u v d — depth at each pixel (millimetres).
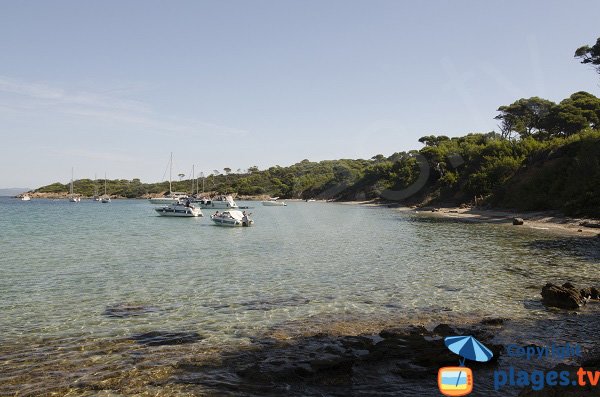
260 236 42500
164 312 14922
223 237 41375
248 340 11984
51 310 15172
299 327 13188
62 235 42719
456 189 96562
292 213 94188
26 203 165500
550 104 104875
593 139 58062
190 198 133875
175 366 10125
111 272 22312
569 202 50156
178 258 27281
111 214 86625
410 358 10156
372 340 11734
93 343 11836
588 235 37625
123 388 8992
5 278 20719
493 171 82000
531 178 65250
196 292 17875
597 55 63531
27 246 33469
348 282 19766
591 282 19250
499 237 37750
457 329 12453
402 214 81625
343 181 185000
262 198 197625
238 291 18062
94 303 16125
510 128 111562
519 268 22812
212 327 13250
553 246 31266
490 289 18062
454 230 45625
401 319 13984
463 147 110500
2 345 11688
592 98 97812
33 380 9430
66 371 9914
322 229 50656
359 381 9086
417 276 21016
